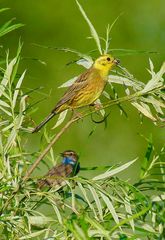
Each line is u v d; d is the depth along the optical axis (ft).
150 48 119.34
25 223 39.91
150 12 121.60
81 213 39.55
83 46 120.88
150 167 43.70
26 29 120.98
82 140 106.42
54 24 121.60
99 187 40.45
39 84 112.06
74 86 46.60
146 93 42.88
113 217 39.83
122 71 47.26
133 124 109.50
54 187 41.83
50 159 44.57
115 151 108.37
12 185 40.93
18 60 43.34
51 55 117.70
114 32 120.67
